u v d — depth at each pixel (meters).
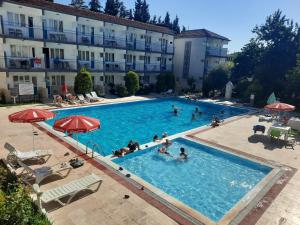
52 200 7.44
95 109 24.44
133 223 6.96
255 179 11.20
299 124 17.97
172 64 42.06
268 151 13.59
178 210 7.68
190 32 42.81
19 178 8.00
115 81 34.56
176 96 33.53
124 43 34.06
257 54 36.97
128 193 8.48
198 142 14.75
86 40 29.89
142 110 25.75
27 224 5.89
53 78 27.69
